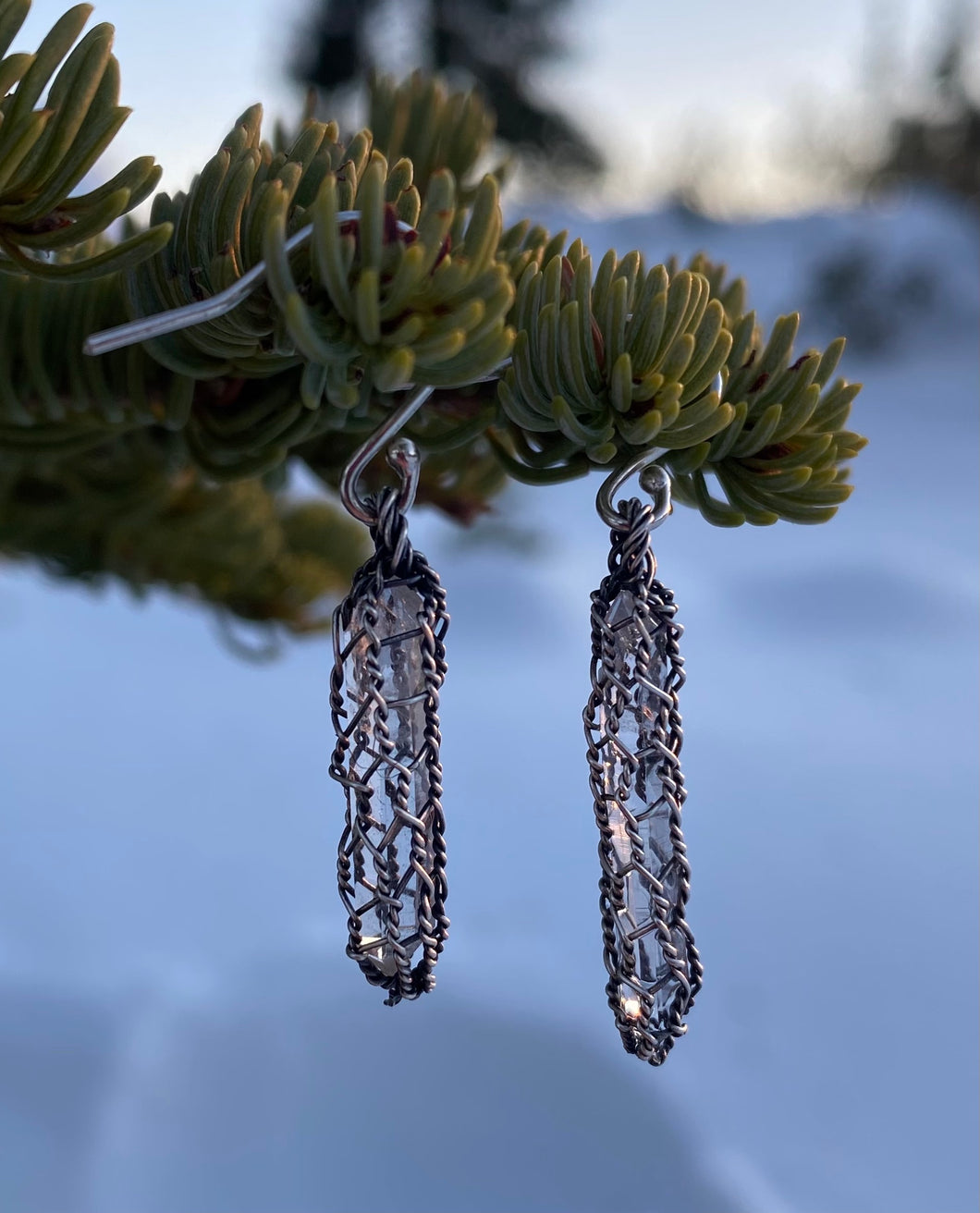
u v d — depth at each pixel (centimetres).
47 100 14
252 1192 35
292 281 14
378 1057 40
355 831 15
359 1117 38
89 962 46
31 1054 39
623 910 15
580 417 15
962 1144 42
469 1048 41
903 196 327
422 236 14
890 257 296
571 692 84
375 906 15
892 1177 40
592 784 15
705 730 80
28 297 16
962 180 325
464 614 98
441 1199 36
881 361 274
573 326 15
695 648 99
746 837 65
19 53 14
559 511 135
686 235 321
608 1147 38
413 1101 39
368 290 13
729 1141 40
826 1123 42
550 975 47
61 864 56
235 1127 37
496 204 14
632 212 334
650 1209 36
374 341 14
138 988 44
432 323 14
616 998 16
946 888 59
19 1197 34
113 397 17
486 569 105
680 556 127
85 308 17
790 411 15
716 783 72
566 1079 41
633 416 15
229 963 47
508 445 16
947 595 109
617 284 15
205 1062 40
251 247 15
